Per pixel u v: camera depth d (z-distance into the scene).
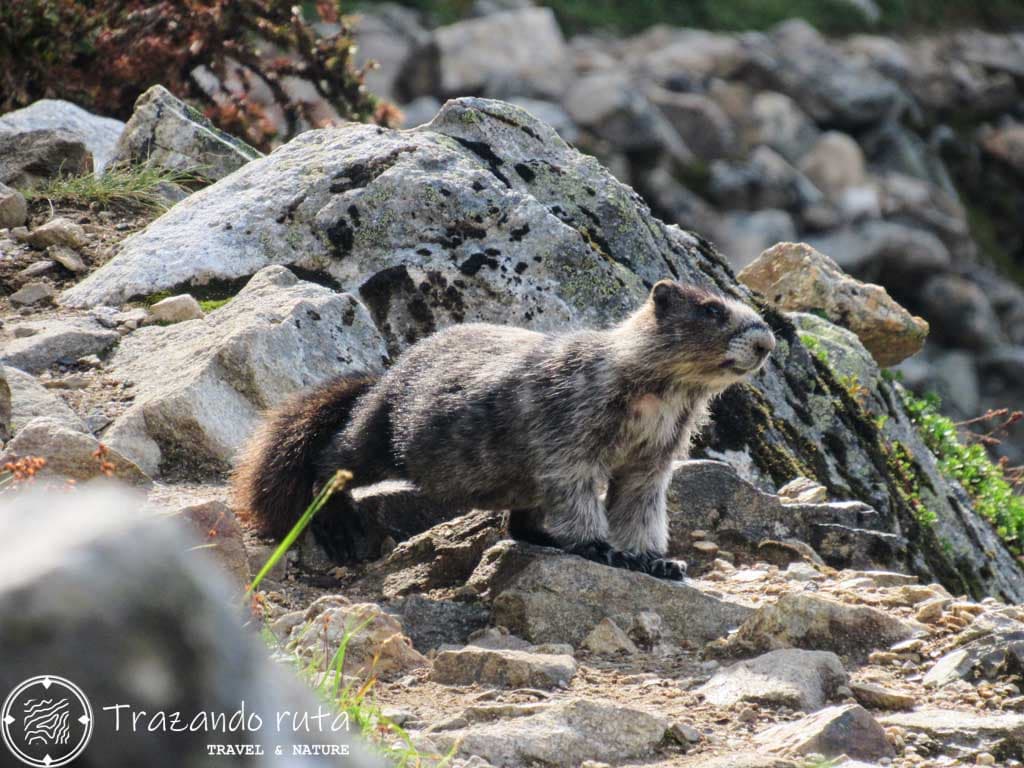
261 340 11.59
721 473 11.27
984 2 54.41
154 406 10.95
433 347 10.60
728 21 48.50
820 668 7.80
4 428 10.20
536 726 6.81
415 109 40.09
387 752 6.12
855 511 11.81
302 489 10.52
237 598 8.46
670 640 8.77
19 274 13.82
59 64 21.08
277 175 14.23
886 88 45.62
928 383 37.47
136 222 15.34
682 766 6.59
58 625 2.25
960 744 7.03
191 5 21.75
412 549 10.33
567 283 13.56
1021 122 49.62
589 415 9.60
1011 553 18.03
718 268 15.98
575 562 9.09
